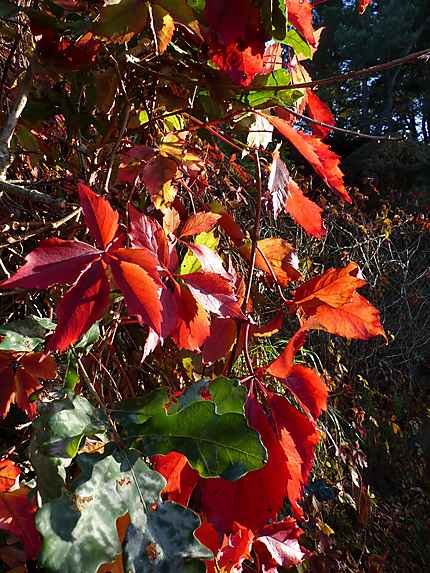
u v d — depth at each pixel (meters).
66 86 0.66
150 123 0.58
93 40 0.49
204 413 0.34
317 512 1.49
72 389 0.40
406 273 3.10
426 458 2.86
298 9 0.49
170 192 0.51
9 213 0.60
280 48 0.55
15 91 0.62
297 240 2.25
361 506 1.69
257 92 0.57
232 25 0.40
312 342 2.28
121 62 0.53
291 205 0.57
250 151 0.56
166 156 0.54
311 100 0.61
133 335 0.70
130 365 0.69
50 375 0.46
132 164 0.52
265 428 0.43
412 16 8.67
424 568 2.27
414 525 2.39
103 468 0.32
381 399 2.73
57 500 0.29
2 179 0.48
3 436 0.60
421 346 3.07
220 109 0.58
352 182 5.76
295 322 1.75
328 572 1.38
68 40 0.50
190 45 0.54
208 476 0.33
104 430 0.34
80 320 0.32
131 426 0.34
